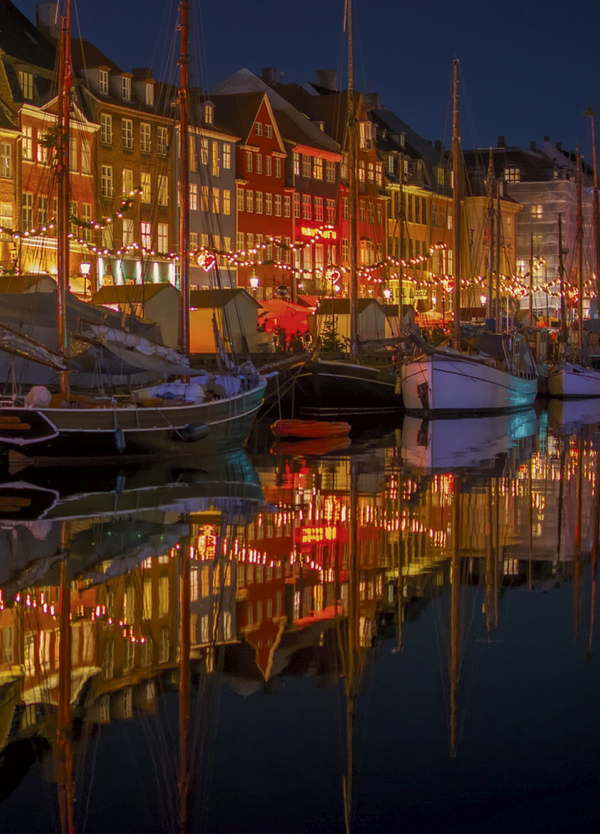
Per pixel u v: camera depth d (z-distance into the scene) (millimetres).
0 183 55906
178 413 30297
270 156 81312
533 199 125812
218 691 10727
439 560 16766
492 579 15461
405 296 100000
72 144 60938
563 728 9781
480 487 25312
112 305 52688
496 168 128250
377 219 95938
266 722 9945
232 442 33469
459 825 8055
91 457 28969
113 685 10867
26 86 58500
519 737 9570
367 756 9203
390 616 13422
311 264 87000
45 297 35969
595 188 79562
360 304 66875
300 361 48812
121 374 30719
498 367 53656
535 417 50812
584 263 126812
